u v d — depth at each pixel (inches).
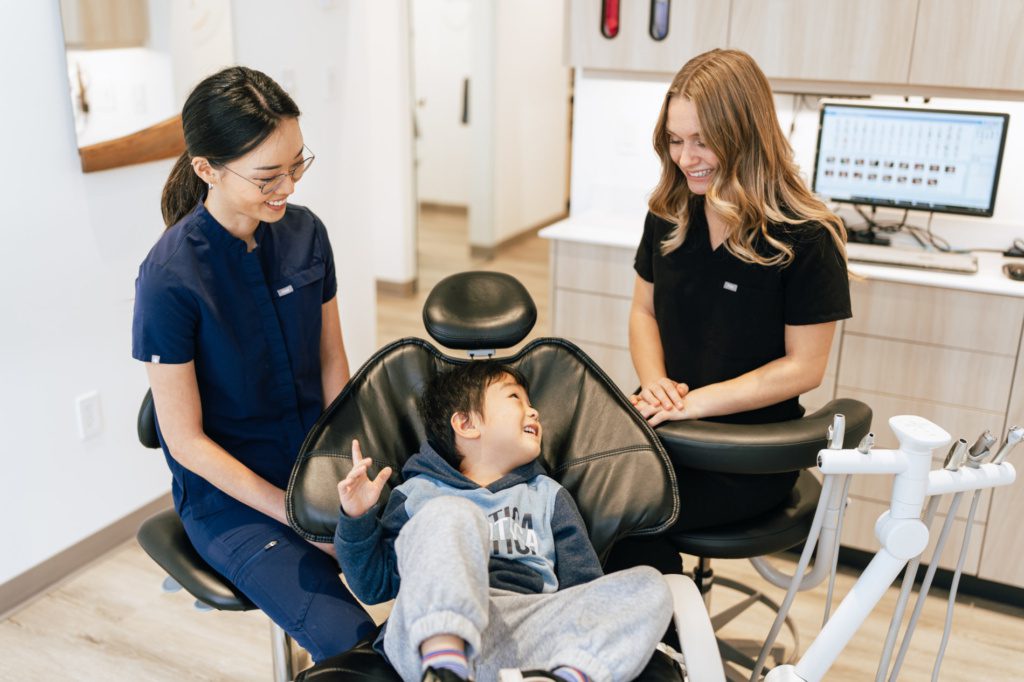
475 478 60.0
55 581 102.0
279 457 68.4
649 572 51.9
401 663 49.0
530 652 50.3
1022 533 97.5
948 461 54.8
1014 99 100.3
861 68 103.0
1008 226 109.9
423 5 246.2
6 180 91.1
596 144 130.7
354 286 142.8
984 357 96.0
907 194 108.3
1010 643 94.4
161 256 61.1
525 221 247.8
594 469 62.6
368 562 54.4
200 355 63.3
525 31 229.3
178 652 91.4
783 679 57.2
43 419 98.3
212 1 109.8
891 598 101.3
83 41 95.1
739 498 68.8
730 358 69.9
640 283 78.5
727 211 63.7
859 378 102.2
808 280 65.6
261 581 61.7
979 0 96.1
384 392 65.3
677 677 52.2
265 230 65.7
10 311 93.4
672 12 110.2
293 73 125.3
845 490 59.2
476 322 63.9
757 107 62.7
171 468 66.6
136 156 102.1
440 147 259.3
